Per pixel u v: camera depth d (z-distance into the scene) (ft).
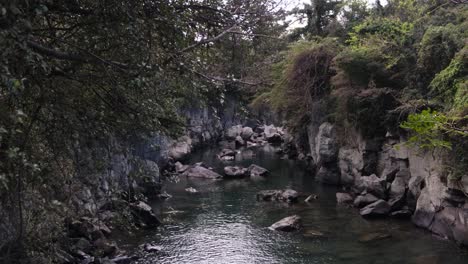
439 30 59.93
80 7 20.70
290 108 102.42
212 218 62.03
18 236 22.94
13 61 16.14
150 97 22.67
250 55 28.25
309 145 108.47
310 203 70.23
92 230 47.42
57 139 22.95
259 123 190.80
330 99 88.33
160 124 25.39
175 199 73.51
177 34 22.18
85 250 44.09
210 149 145.38
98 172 26.25
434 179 53.72
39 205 25.36
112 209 33.47
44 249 27.73
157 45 22.62
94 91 22.27
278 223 57.06
